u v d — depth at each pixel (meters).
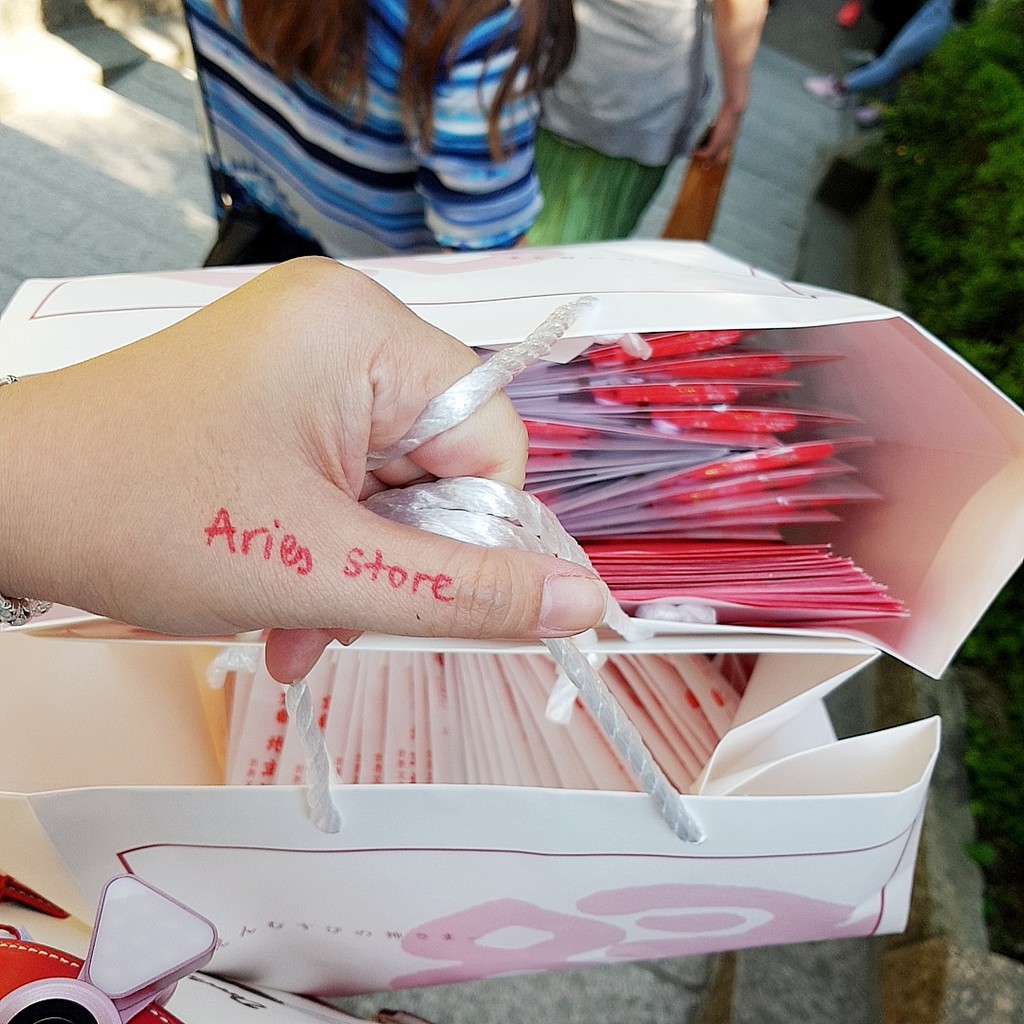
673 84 1.22
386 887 0.61
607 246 0.80
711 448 0.61
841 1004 1.06
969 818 1.22
